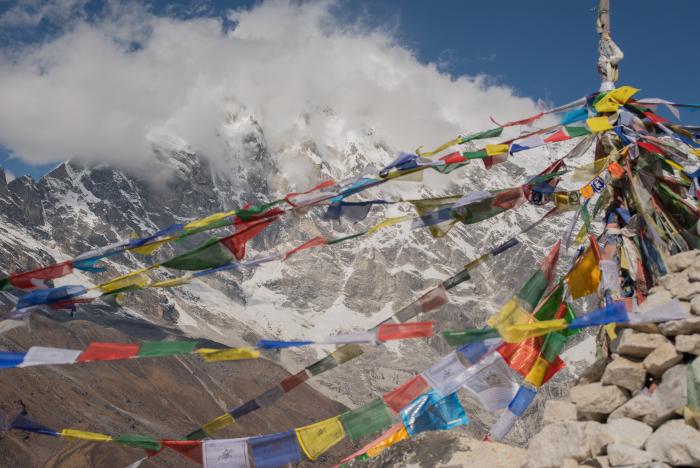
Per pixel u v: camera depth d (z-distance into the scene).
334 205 6.52
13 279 5.66
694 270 5.93
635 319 5.71
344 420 5.93
